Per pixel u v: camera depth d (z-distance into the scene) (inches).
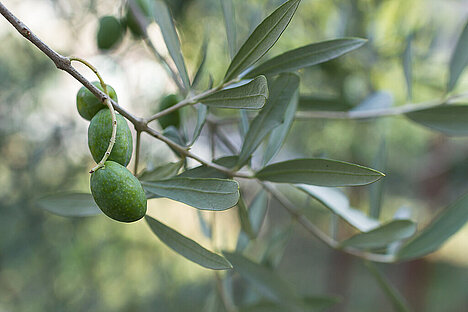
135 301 41.8
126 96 23.7
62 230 33.5
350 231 45.6
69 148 30.0
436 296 79.8
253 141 13.0
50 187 30.2
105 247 39.4
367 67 25.5
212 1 26.7
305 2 26.3
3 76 27.9
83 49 24.0
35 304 35.6
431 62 26.9
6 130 28.3
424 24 26.5
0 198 29.9
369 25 25.3
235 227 35.1
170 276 42.9
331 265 56.6
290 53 12.4
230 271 18.5
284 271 68.4
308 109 17.6
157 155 26.0
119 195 11.2
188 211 41.9
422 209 49.9
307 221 16.1
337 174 12.4
